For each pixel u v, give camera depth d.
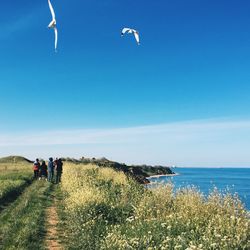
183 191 19.45
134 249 12.82
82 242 15.09
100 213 19.36
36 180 42.59
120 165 91.56
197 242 12.66
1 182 34.19
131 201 21.38
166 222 15.38
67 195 28.64
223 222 14.08
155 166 183.75
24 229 17.56
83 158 87.00
